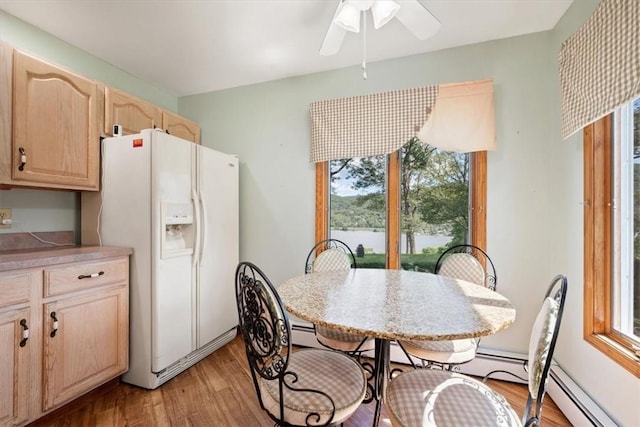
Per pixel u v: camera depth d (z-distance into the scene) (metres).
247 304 1.12
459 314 1.09
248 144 2.86
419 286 1.52
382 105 2.31
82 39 2.10
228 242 2.55
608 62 1.32
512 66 2.10
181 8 1.79
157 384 1.90
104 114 2.06
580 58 1.56
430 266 2.34
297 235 2.70
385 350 1.36
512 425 0.89
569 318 1.76
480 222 2.15
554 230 1.95
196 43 2.16
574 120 1.62
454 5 1.77
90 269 1.69
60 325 1.55
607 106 1.33
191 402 1.76
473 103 2.11
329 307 1.17
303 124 2.67
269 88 2.78
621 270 1.45
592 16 1.44
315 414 0.99
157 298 1.89
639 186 1.35
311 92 2.64
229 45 2.19
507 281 2.11
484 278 1.88
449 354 1.51
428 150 2.35
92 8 1.77
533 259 2.05
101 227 2.04
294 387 1.08
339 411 1.01
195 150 2.20
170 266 1.98
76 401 1.71
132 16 1.85
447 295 1.35
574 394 1.57
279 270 2.75
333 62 2.45
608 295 1.50
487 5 1.77
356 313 1.10
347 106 2.41
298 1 1.74
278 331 1.00
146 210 1.91
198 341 2.21
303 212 2.68
